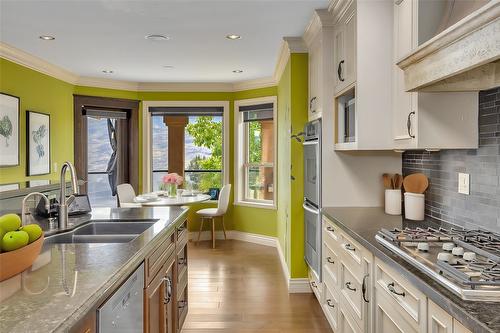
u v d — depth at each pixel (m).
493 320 1.00
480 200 2.04
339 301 2.57
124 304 1.47
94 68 5.02
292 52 3.80
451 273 1.29
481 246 1.65
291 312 3.35
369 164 3.17
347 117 2.85
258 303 3.55
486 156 1.98
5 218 1.32
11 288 1.17
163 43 3.93
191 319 3.20
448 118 2.05
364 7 2.46
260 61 4.66
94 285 1.20
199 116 6.30
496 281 1.20
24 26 3.41
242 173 6.18
